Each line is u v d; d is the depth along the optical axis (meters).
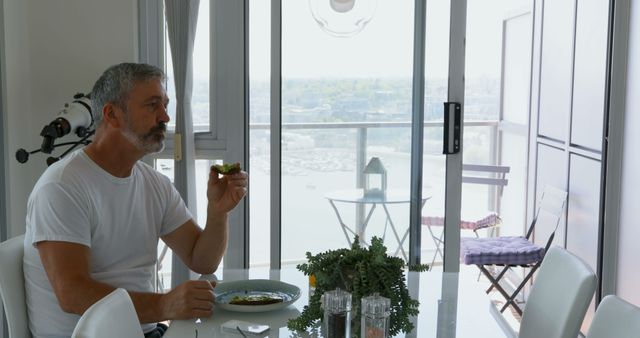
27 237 2.21
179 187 3.48
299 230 3.72
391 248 3.76
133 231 2.32
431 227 3.71
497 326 1.96
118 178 2.27
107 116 2.23
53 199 2.12
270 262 3.71
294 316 2.03
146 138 2.25
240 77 3.55
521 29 5.51
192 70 3.47
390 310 1.80
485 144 6.07
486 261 4.11
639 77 3.50
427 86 3.62
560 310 2.04
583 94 4.04
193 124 3.58
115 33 3.36
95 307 1.66
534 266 4.20
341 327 1.72
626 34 3.63
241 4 3.51
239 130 3.58
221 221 2.44
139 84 2.23
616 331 1.73
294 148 3.66
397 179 3.71
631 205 3.61
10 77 3.16
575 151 4.12
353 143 3.69
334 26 3.58
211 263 2.45
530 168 4.93
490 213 5.09
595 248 3.88
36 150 3.07
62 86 3.35
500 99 5.96
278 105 3.59
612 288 3.81
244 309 2.04
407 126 3.67
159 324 2.46
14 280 2.19
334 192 3.71
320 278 1.83
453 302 2.17
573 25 4.18
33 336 2.23
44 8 3.32
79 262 2.11
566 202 4.29
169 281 3.71
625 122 3.67
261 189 3.66
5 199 3.20
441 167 3.67
